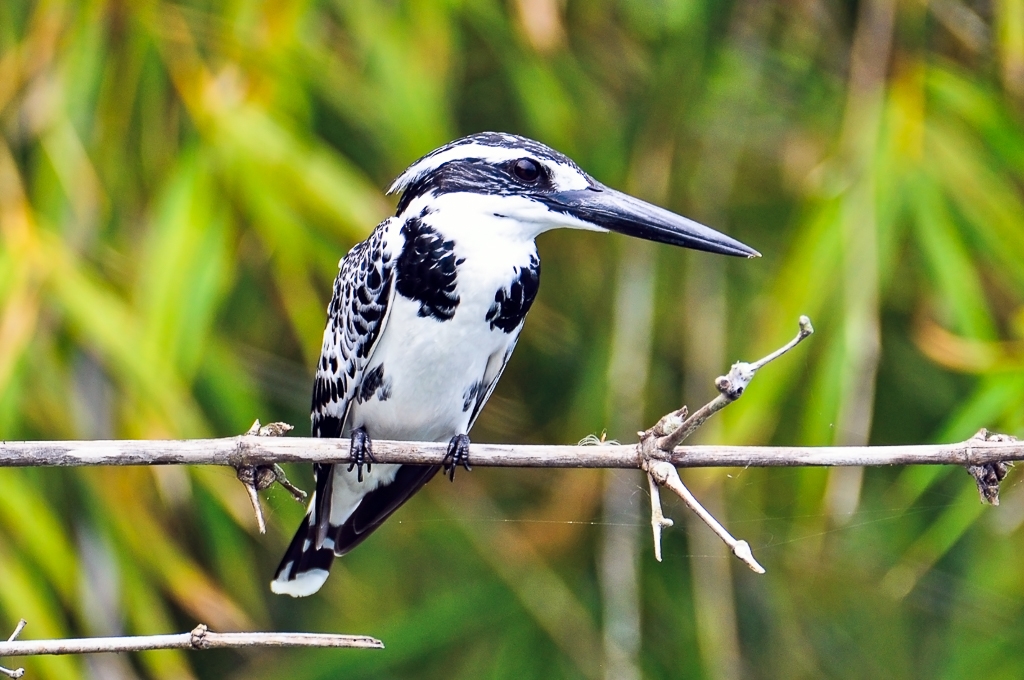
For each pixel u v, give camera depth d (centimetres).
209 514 893
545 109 941
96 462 545
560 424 1015
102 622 846
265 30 854
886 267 837
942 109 886
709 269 1007
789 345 486
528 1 859
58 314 820
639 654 877
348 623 975
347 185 837
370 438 702
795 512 891
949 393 1007
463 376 695
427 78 868
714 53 955
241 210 844
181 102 860
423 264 673
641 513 927
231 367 879
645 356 935
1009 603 958
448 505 984
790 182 1017
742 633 964
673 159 1019
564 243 1037
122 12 848
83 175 816
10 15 861
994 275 912
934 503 916
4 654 475
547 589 926
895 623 984
